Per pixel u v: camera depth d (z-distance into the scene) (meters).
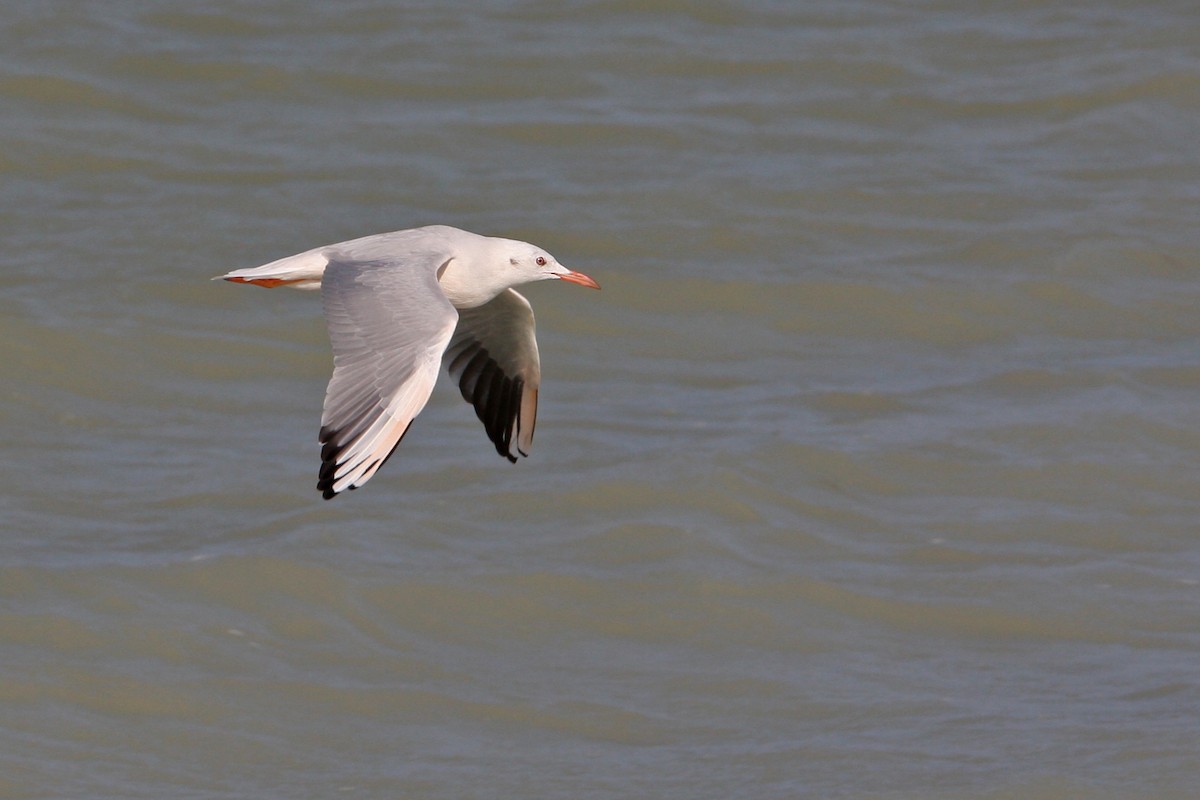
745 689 13.16
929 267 20.28
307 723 12.73
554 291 19.50
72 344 17.97
